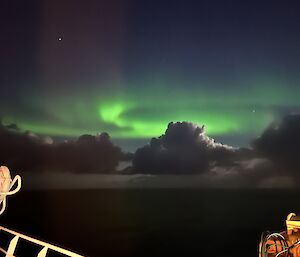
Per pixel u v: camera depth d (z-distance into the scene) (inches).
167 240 1250.6
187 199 1263.5
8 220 1328.7
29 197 1371.8
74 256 248.7
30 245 976.3
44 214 1323.8
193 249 1214.9
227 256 1135.6
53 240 1209.4
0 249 276.5
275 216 1141.1
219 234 1228.5
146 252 1187.3
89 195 1314.0
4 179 268.7
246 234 1185.4
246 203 1179.3
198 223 1234.0
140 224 1275.8
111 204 1316.4
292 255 266.5
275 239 278.2
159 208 1336.1
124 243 1229.7
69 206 1333.7
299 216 296.4
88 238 1246.3
